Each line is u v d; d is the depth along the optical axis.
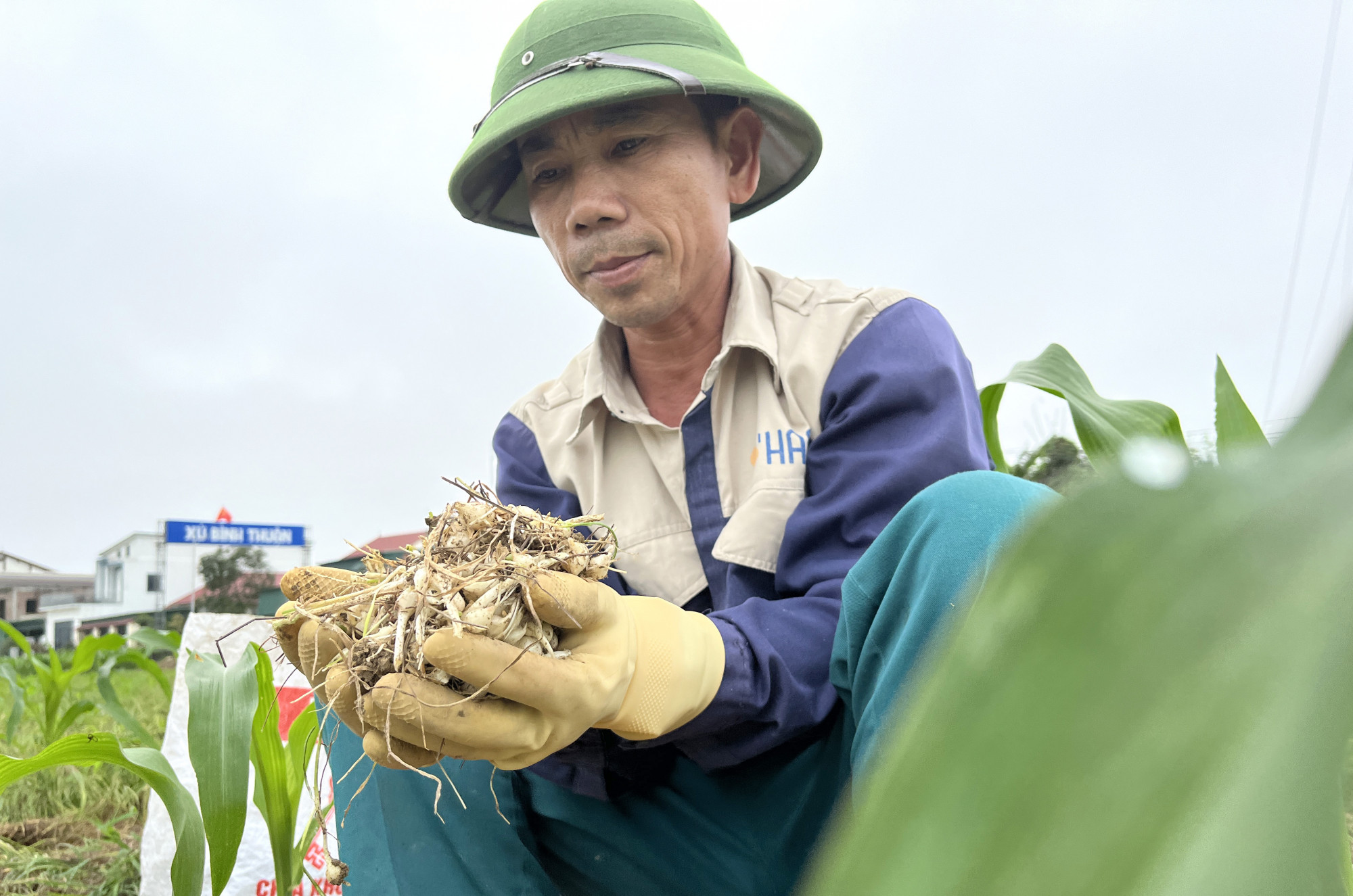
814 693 0.98
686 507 1.31
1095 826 0.10
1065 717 0.10
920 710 0.12
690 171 1.25
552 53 1.31
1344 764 0.10
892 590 0.84
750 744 0.96
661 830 1.05
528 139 1.28
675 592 1.28
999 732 0.11
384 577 0.89
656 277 1.26
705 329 1.38
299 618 0.89
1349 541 0.10
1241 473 0.11
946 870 0.11
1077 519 0.11
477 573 0.82
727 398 1.31
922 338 1.24
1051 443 2.04
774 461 1.23
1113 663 0.10
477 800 1.07
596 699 0.78
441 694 0.75
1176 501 0.11
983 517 0.80
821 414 1.26
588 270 1.28
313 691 0.88
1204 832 0.10
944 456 1.13
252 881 1.45
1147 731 0.10
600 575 0.91
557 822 1.09
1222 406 1.26
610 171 1.24
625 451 1.39
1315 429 0.11
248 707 1.09
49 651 2.52
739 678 0.93
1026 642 0.11
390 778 1.10
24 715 2.94
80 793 2.22
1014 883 0.10
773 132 1.48
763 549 1.18
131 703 3.24
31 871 1.74
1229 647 0.10
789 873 1.00
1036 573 0.11
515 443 1.53
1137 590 0.10
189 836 1.07
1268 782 0.10
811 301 1.36
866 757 0.78
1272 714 0.10
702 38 1.35
